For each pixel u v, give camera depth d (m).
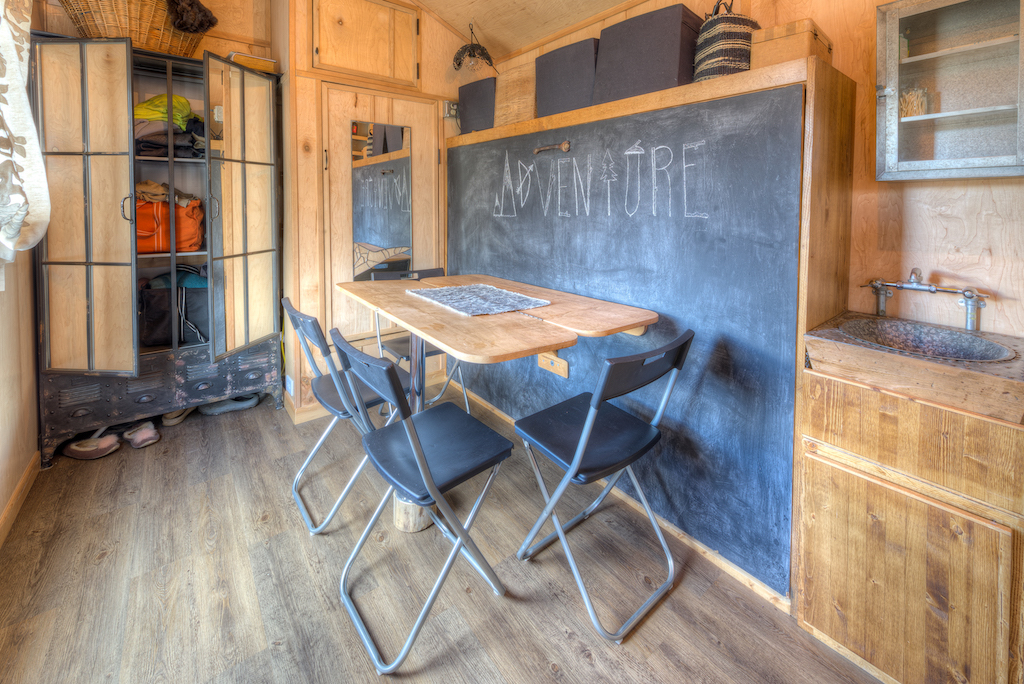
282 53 2.68
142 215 2.39
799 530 1.49
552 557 1.77
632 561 1.76
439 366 3.49
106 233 2.28
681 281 1.81
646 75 1.92
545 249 2.46
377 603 1.55
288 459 2.41
